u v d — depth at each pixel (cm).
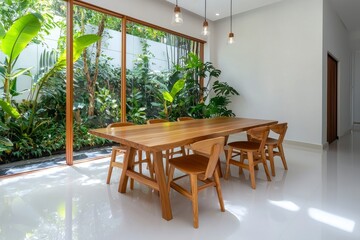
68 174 305
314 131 456
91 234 174
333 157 393
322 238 170
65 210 209
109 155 397
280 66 497
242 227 183
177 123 308
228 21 583
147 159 279
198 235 173
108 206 218
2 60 323
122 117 424
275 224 188
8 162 337
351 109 767
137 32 450
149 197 238
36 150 359
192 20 546
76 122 378
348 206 218
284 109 496
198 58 552
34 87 353
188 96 558
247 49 549
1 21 326
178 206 220
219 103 540
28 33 293
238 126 276
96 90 396
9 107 302
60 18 357
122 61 418
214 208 215
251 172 261
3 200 227
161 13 470
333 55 515
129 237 171
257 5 481
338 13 540
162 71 508
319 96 446
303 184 272
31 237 170
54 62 369
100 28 394
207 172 189
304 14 457
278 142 304
